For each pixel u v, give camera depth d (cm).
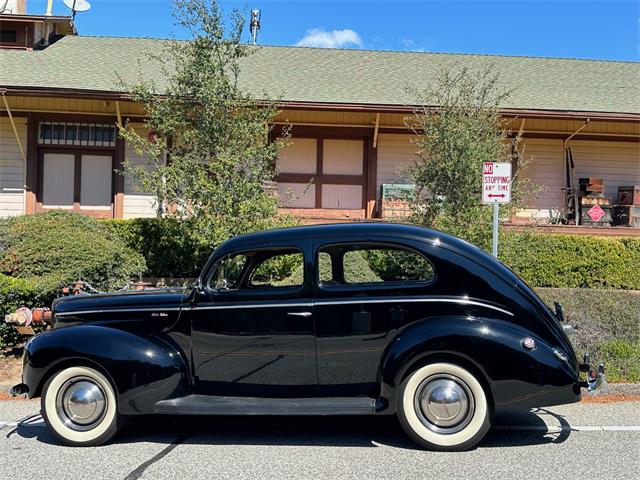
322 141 1491
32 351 500
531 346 464
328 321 489
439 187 973
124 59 1572
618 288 1211
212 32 944
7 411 614
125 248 1105
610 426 554
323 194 1491
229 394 505
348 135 1472
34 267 871
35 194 1416
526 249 999
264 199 955
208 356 504
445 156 955
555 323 484
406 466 445
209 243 930
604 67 1780
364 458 465
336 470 438
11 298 745
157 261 1176
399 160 1481
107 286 957
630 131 1464
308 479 420
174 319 508
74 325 522
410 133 1477
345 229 511
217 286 518
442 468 441
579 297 989
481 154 949
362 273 515
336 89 1468
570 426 553
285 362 495
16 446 500
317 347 491
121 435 531
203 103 943
